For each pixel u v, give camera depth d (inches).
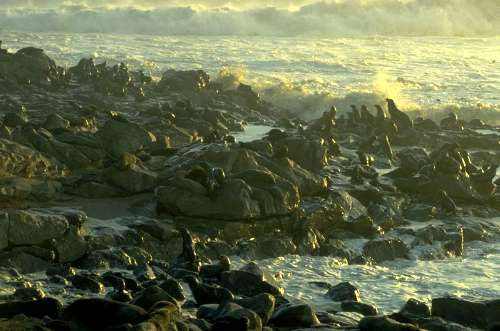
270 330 661.3
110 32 3831.2
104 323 623.5
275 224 1010.1
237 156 1107.9
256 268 821.9
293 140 1279.5
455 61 3053.6
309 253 989.2
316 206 1046.4
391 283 893.8
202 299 740.7
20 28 3828.7
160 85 2145.7
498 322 709.3
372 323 644.1
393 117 1736.0
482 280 921.5
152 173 1087.6
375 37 3954.2
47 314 652.1
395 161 1459.2
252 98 2124.8
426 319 707.4
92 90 2023.9
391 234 1063.0
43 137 1178.6
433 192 1200.2
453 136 1717.5
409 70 2787.9
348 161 1349.7
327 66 2822.3
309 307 690.8
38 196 1016.9
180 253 934.4
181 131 1514.5
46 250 856.9
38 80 2053.4
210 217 987.9
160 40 3489.2
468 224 1128.2
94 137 1221.1
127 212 1008.2
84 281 780.6
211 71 2588.6
